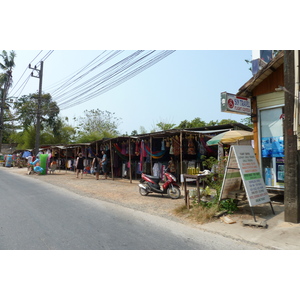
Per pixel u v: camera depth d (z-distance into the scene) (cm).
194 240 508
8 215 692
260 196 639
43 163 1917
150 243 493
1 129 3553
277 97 796
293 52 581
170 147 1298
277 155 803
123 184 1333
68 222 631
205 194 785
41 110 2325
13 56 3388
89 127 3753
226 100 782
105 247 472
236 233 541
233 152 681
